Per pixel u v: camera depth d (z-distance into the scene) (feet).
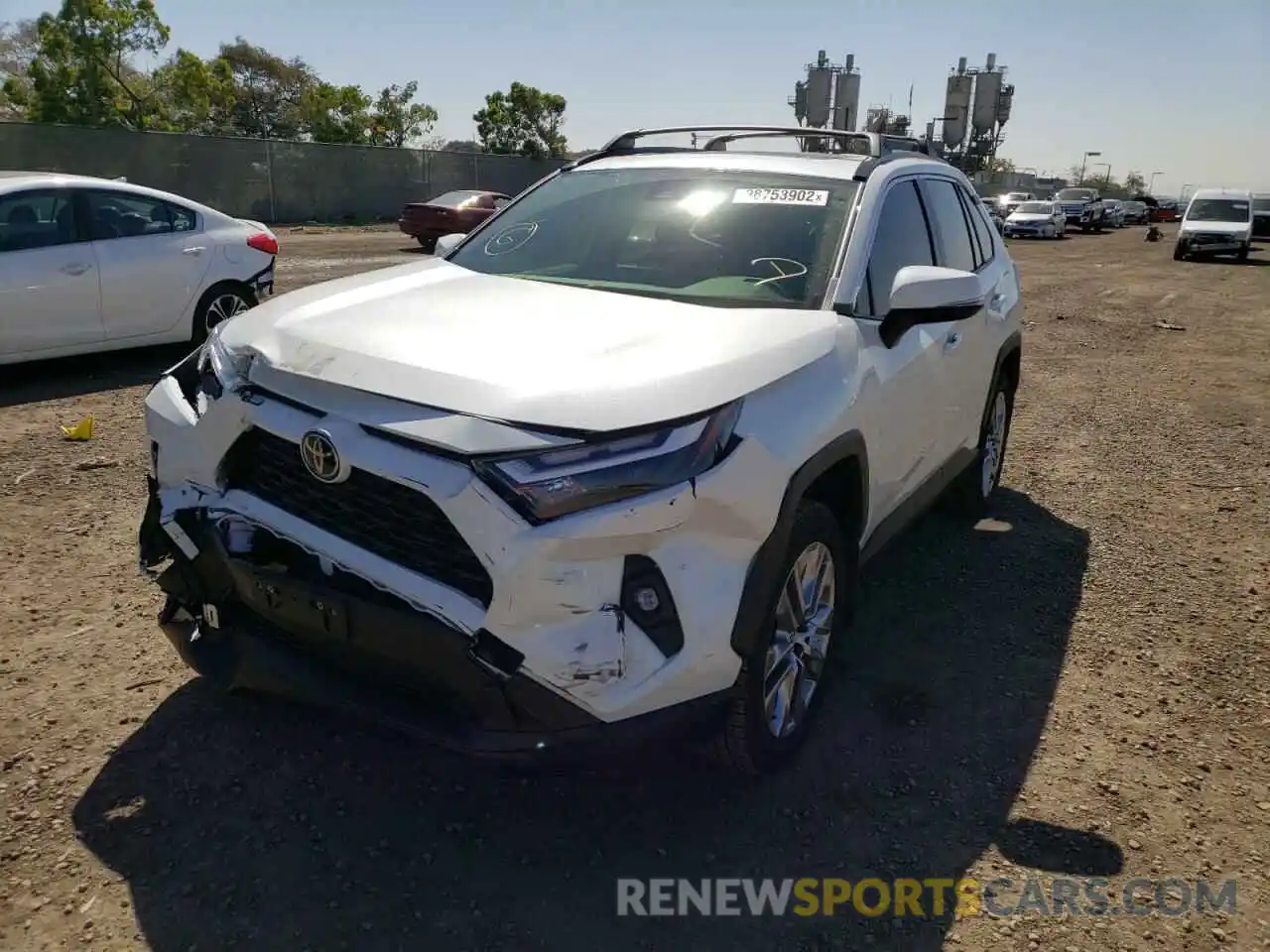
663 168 13.71
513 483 7.55
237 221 28.99
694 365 8.71
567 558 7.61
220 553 9.08
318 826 9.21
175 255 26.73
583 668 7.75
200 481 9.32
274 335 9.43
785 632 9.77
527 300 10.62
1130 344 39.24
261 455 8.92
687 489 7.98
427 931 8.06
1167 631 14.06
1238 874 9.23
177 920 8.02
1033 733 11.37
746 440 8.48
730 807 9.78
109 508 16.55
